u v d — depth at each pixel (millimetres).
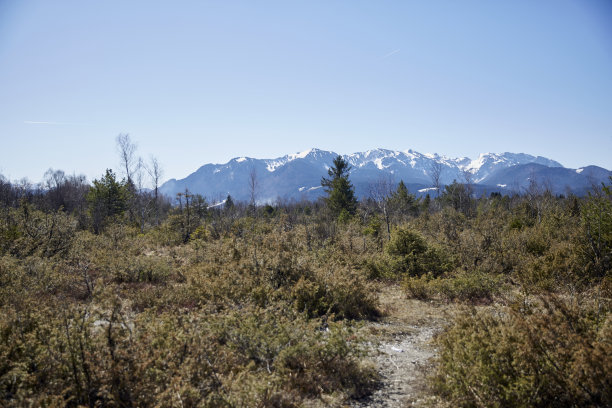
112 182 32656
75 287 9719
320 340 5824
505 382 4043
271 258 9828
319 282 8992
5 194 33062
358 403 4754
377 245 17531
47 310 5273
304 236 17047
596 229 11242
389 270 13516
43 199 39094
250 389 4273
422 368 5711
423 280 11297
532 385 3820
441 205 40938
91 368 3990
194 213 29406
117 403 3773
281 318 6188
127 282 11711
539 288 10039
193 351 4707
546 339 4148
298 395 4730
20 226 14117
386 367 5988
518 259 12812
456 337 4945
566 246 11914
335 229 22391
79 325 4430
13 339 4539
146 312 5934
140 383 3988
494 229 15609
